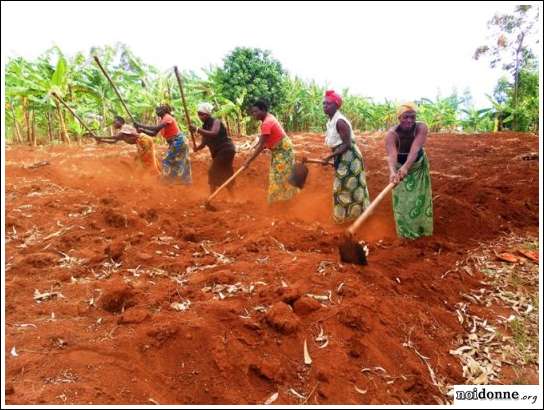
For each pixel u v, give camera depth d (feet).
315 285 10.47
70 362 7.99
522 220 16.61
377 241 14.28
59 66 32.63
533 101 53.88
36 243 13.10
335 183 15.01
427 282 11.78
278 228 13.67
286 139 16.40
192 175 24.08
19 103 36.01
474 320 10.85
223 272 10.69
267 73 52.65
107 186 19.57
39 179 19.92
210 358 8.30
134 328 8.87
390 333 9.51
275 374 8.15
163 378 7.99
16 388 7.38
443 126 60.75
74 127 36.19
